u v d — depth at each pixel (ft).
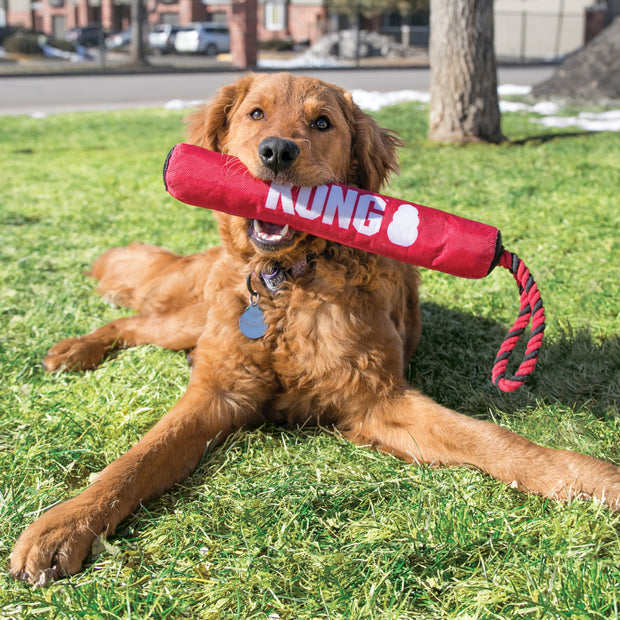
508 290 4.50
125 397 3.35
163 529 2.57
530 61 34.73
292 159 2.80
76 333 4.11
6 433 3.14
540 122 12.35
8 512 2.61
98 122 13.47
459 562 2.42
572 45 38.11
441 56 10.21
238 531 2.55
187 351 3.90
